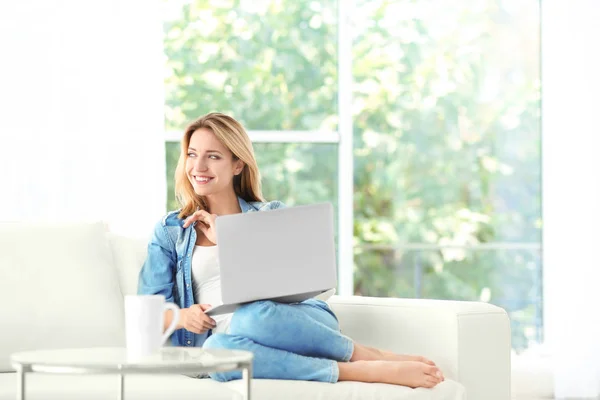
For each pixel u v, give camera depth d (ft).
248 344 8.87
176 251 10.26
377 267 17.56
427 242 17.67
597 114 17.17
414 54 17.79
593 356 16.93
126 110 15.62
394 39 17.74
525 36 17.98
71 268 9.61
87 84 15.53
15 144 15.29
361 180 17.54
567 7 17.26
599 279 17.02
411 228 17.65
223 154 10.54
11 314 9.20
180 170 10.70
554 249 17.17
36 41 15.42
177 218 10.46
